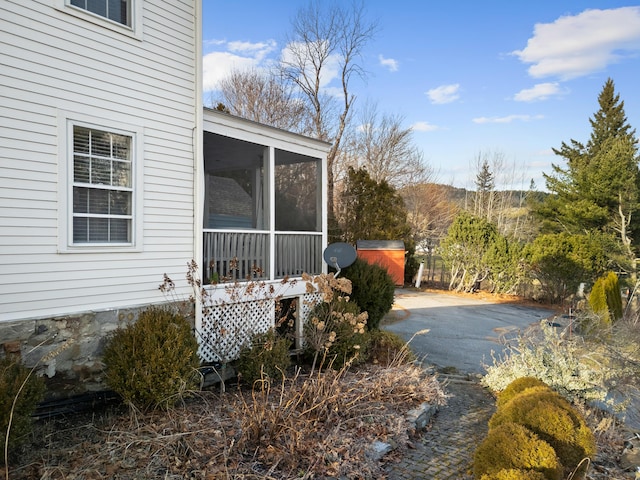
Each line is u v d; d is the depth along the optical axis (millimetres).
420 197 29656
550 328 6805
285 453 3768
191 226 6113
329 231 19906
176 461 3605
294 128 25625
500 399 4816
